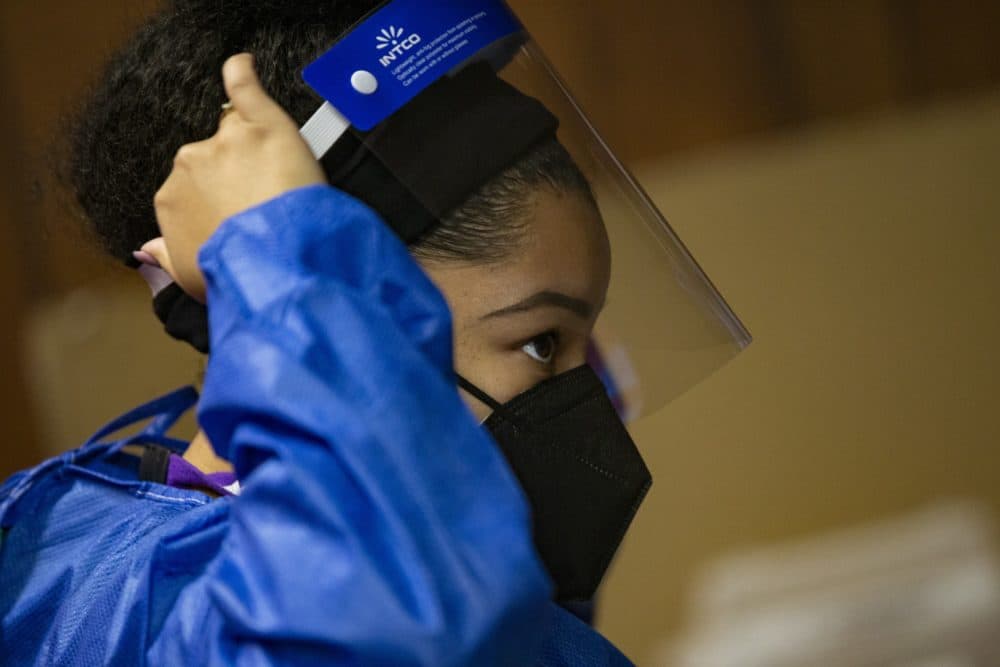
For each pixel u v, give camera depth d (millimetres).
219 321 1054
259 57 1296
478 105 1288
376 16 1282
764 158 3949
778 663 3277
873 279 3785
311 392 994
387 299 1073
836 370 3730
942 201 3812
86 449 1391
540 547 1318
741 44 4113
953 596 3322
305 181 1133
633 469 1334
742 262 3852
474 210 1266
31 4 3713
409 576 946
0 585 1233
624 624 3576
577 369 1338
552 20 4109
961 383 3693
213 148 1151
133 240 1384
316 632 931
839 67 4113
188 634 1050
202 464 1374
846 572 3482
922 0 4105
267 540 976
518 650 985
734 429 3707
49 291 3715
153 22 1450
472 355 1284
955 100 4070
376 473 969
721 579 3586
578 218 1317
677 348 1536
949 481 3656
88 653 1142
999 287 3723
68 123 1586
